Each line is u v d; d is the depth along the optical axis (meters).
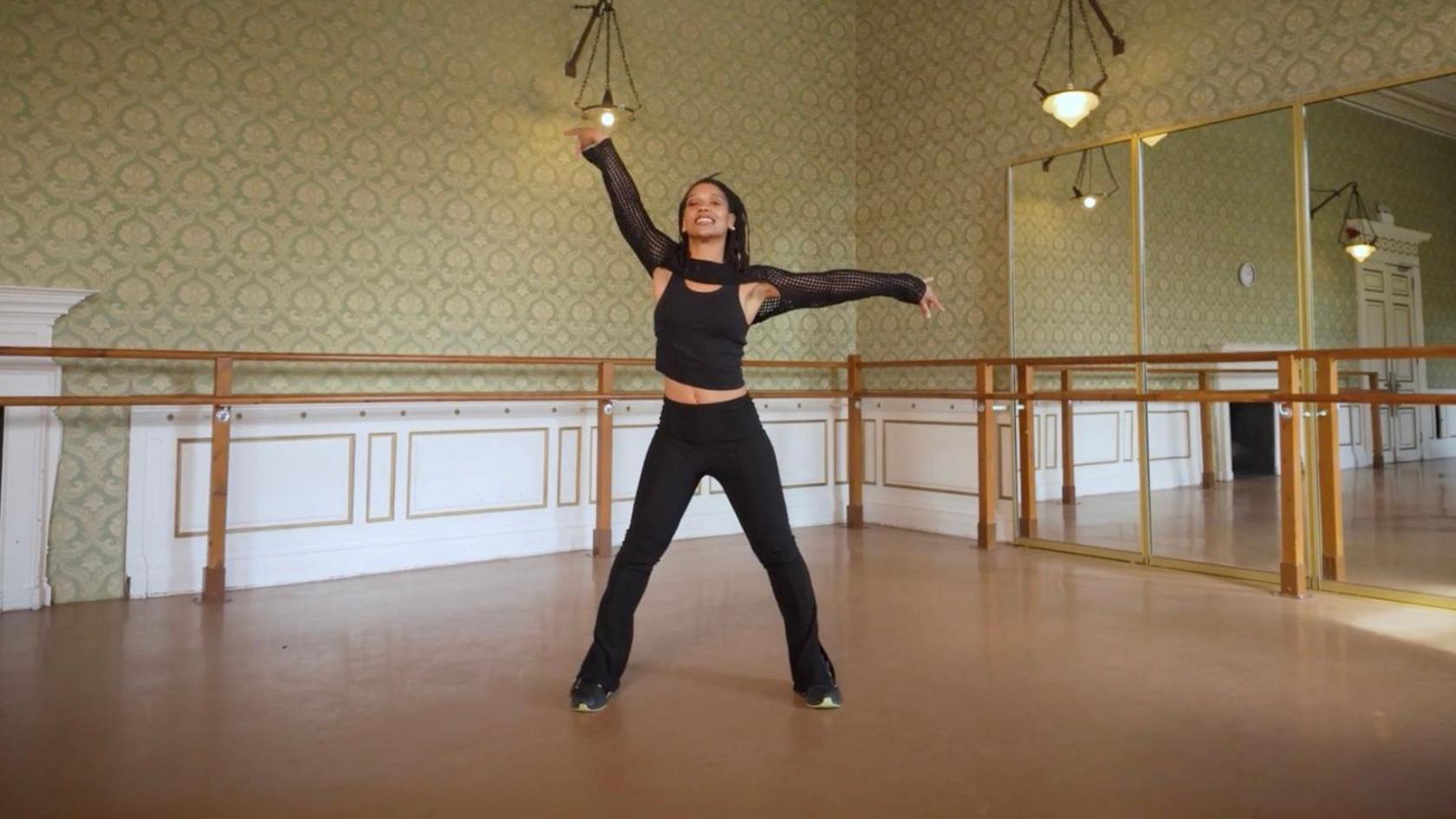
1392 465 3.50
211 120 3.73
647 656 2.69
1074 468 4.55
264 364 3.84
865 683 2.42
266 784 1.77
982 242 5.03
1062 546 4.57
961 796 1.71
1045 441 4.68
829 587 3.69
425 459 4.23
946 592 3.59
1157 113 4.26
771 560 2.28
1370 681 2.43
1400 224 3.50
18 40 3.36
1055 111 4.32
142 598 3.53
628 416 4.88
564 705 2.26
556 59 4.67
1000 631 2.97
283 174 3.90
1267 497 3.85
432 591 3.66
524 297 4.54
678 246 2.34
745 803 1.68
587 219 4.75
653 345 4.96
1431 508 3.41
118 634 2.96
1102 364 4.42
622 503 4.86
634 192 2.38
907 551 4.57
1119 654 2.69
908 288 2.30
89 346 3.48
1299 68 3.78
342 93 4.04
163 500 3.61
